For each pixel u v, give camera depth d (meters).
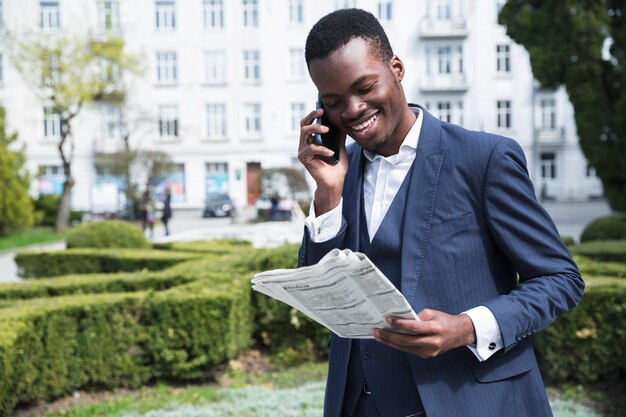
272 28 34.47
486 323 1.57
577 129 12.71
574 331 4.42
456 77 34.03
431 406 1.64
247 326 5.55
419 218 1.72
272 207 24.66
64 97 23.38
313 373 5.25
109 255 8.59
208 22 34.66
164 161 27.81
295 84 34.66
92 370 4.67
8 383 3.94
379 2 34.00
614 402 4.27
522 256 1.66
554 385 4.64
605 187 12.90
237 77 34.72
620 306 4.35
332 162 1.86
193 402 4.53
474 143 1.73
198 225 27.30
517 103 34.38
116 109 34.16
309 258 1.83
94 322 4.66
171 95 34.78
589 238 9.86
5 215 21.02
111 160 27.80
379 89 1.68
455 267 1.69
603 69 11.72
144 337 4.82
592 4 10.77
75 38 23.86
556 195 35.59
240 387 4.89
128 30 33.03
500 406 1.66
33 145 34.22
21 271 9.20
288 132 34.84
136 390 4.84
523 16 11.26
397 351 1.74
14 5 32.91
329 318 1.67
